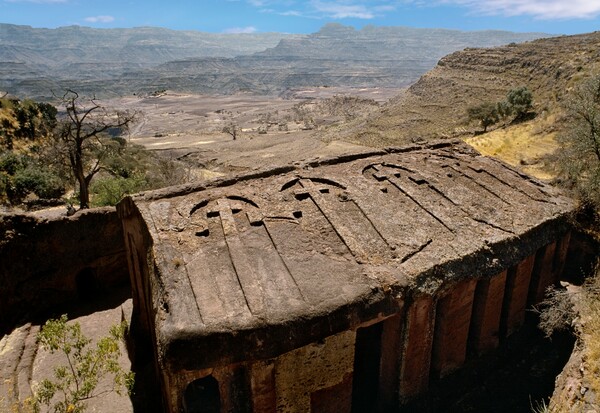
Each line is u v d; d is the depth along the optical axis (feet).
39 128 161.99
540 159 103.14
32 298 51.70
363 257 34.09
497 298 40.55
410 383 36.09
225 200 39.32
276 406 30.30
